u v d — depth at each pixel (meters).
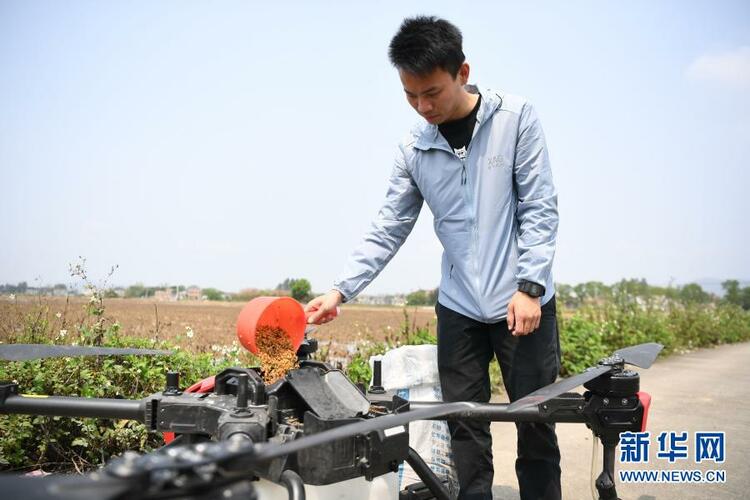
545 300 2.96
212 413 2.20
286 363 2.50
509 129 2.94
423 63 2.60
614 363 2.44
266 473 2.07
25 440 3.84
